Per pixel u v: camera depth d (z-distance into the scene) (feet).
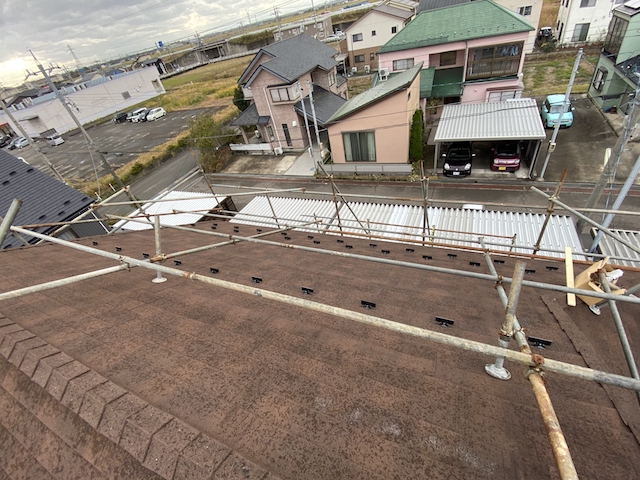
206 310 9.48
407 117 40.83
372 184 44.75
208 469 4.15
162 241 20.15
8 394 6.41
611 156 22.00
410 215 28.17
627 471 4.88
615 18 46.91
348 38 84.07
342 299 10.82
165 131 81.76
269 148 59.31
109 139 85.81
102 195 55.98
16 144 99.04
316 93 59.57
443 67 55.67
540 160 41.63
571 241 22.65
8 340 7.11
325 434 5.16
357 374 6.68
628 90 44.45
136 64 182.91
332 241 21.18
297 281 12.71
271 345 7.68
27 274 13.05
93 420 5.14
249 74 56.08
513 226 24.75
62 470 5.04
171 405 5.64
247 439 5.00
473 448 5.02
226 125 74.38
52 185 31.53
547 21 87.86
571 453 5.17
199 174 58.03
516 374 6.98
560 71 63.10
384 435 5.20
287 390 6.14
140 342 7.66
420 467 4.69
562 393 6.61
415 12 86.63
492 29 47.06
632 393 6.59
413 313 9.82
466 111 41.47
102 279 12.15
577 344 8.19
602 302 10.26
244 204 45.98
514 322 5.73
